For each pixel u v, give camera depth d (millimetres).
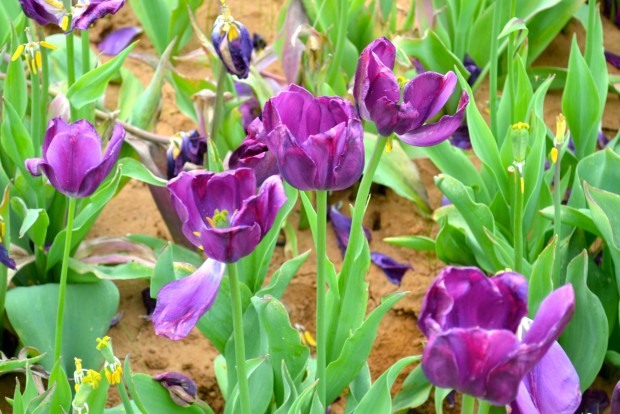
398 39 4098
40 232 3254
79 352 3178
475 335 1510
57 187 2430
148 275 3336
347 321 2736
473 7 4320
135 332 3600
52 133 2381
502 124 3660
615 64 4852
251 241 1822
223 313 2863
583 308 2863
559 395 1787
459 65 4094
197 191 1859
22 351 3057
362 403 2441
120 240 3523
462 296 1641
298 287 3826
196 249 3781
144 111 3775
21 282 3490
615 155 3240
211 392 3463
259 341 2842
